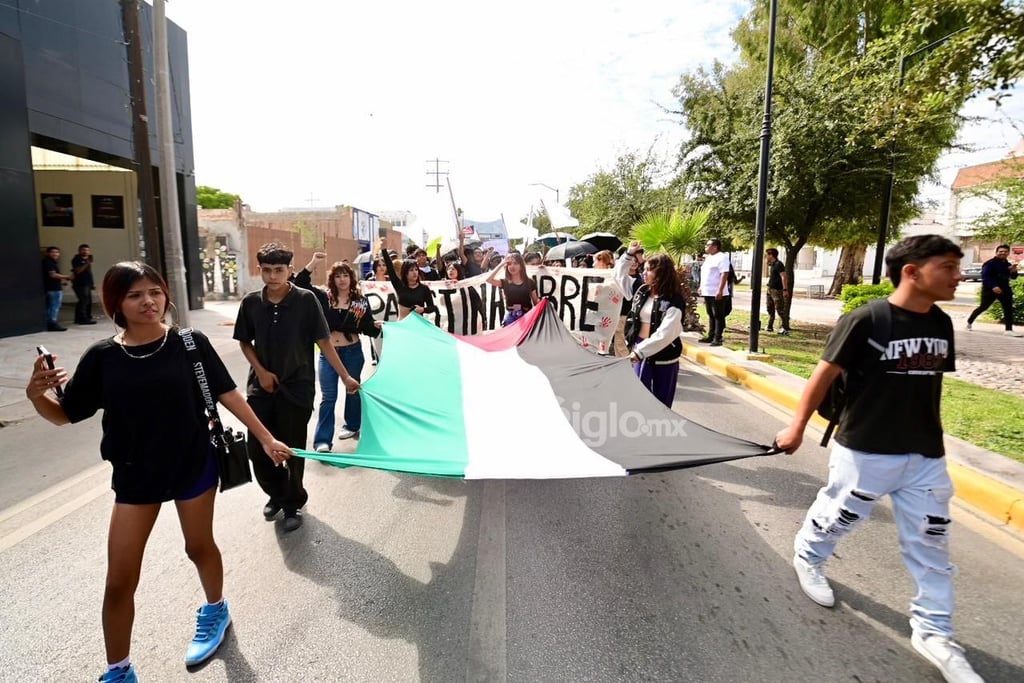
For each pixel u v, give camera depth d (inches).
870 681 103.2
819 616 121.7
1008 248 521.7
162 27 399.9
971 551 148.9
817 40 663.8
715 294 450.0
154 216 443.2
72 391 97.3
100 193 759.1
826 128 455.5
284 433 156.9
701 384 343.6
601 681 103.2
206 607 111.9
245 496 184.2
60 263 761.6
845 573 138.1
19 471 209.2
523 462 120.2
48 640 116.0
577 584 133.5
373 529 160.9
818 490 189.0
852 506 113.2
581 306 303.4
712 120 536.1
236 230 915.4
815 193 480.4
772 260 522.0
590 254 538.3
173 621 120.7
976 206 1014.4
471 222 927.7
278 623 119.6
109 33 590.9
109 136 594.6
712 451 123.0
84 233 762.2
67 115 538.3
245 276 917.8
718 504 177.6
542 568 140.5
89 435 251.1
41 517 171.2
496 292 300.0
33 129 502.3
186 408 101.3
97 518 170.7
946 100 253.4
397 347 194.5
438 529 160.9
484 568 140.4
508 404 151.6
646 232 512.4
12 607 127.0
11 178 457.1
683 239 495.8
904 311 105.5
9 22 477.1
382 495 184.4
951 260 100.8
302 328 156.2
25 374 351.3
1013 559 144.9
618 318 301.0
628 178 864.3
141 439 97.9
